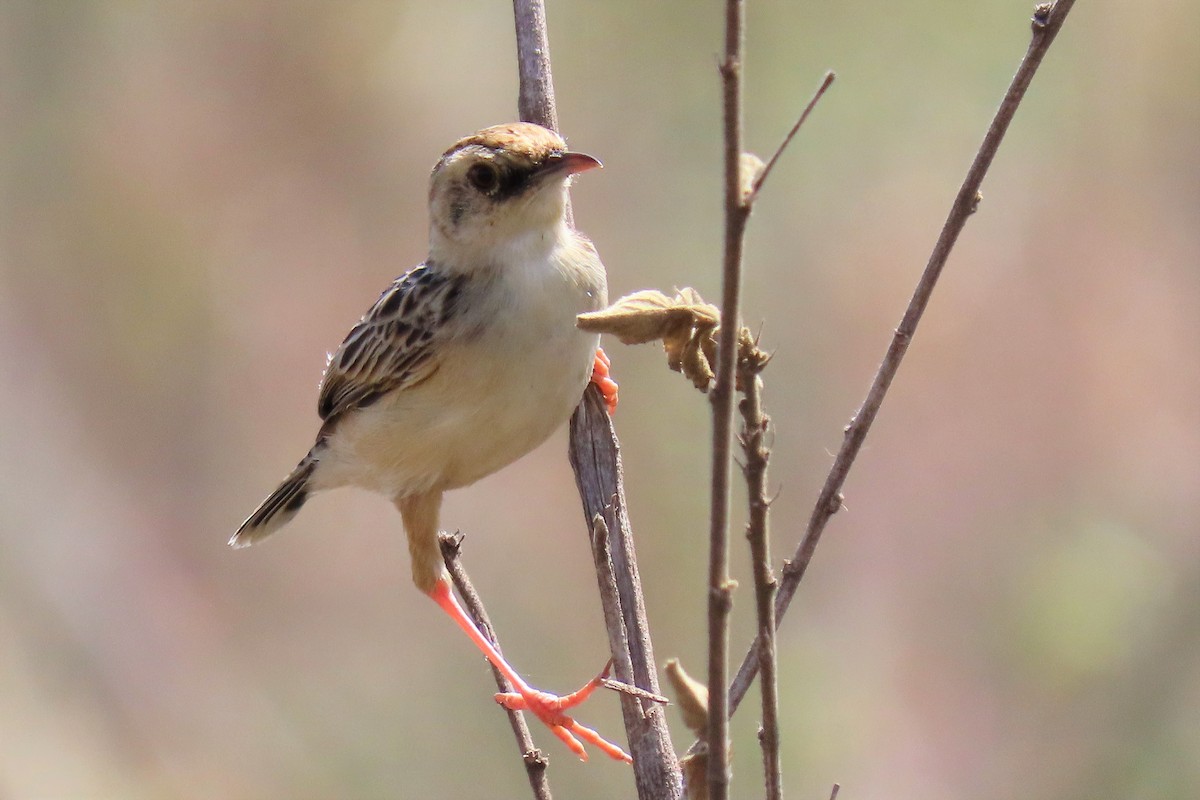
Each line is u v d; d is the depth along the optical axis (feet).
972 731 48.29
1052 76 52.70
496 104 59.26
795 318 52.49
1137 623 48.14
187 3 59.11
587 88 53.36
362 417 24.66
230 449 58.18
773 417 52.01
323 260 59.41
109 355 58.08
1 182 57.93
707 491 47.37
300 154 59.67
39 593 53.31
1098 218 54.24
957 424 53.52
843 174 52.26
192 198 59.21
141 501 56.90
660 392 47.88
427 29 59.41
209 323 58.75
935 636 50.62
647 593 46.65
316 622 55.31
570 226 24.02
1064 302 54.24
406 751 49.80
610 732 45.75
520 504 53.67
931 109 51.85
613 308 14.46
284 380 58.65
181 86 59.36
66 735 51.03
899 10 51.01
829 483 16.61
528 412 23.35
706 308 14.43
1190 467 52.49
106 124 58.95
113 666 53.36
